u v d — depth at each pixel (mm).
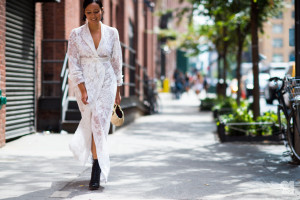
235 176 5457
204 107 18781
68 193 4539
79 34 4668
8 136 7898
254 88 9367
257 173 5645
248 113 9484
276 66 28109
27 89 8867
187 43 19734
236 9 10922
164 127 11695
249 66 32094
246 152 7355
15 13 8281
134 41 21312
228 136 8648
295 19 6574
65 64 10227
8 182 4988
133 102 13953
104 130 4738
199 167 6039
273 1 9469
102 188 4785
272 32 55594
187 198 4406
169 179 5270
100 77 4695
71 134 9539
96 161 4797
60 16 11031
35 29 9406
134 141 8750
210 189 4781
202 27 16250
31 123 9125
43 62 10500
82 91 4652
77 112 10094
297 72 6539
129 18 19719
